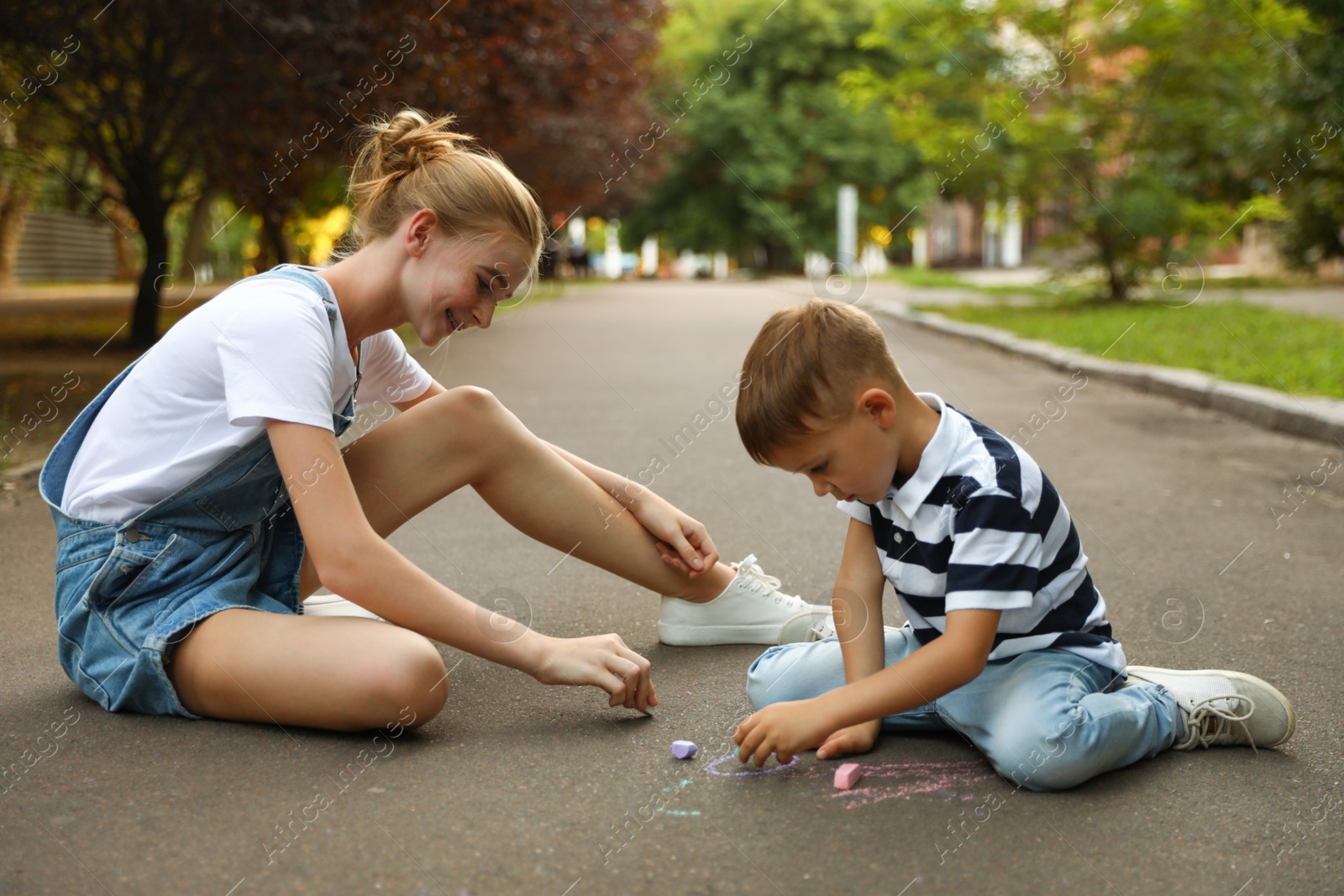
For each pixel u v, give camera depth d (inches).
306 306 76.2
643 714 82.8
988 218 529.0
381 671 73.2
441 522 152.4
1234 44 455.2
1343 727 81.1
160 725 78.4
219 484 77.8
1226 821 66.3
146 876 59.3
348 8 295.1
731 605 99.0
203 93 315.6
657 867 60.6
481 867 60.4
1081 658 75.0
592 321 546.0
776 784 71.2
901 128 514.0
